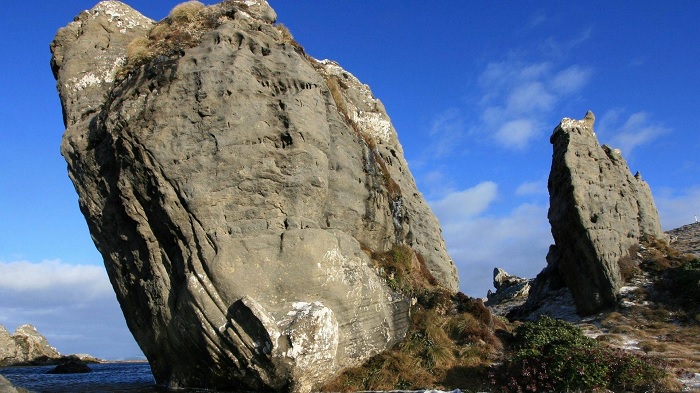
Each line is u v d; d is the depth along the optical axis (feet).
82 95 67.00
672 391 51.55
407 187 90.22
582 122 111.96
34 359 138.10
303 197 60.59
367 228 72.23
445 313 71.77
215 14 71.92
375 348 62.59
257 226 57.36
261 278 55.31
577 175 103.30
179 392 57.67
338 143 70.03
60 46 71.26
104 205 62.49
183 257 56.13
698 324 84.74
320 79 70.95
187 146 57.00
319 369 54.65
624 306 95.04
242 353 53.06
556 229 107.55
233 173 57.36
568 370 55.01
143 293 61.00
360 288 61.93
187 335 56.18
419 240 85.35
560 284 119.65
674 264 102.78
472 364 62.08
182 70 59.21
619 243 103.76
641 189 115.55
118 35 71.51
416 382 58.54
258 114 60.29
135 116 57.41
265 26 71.15
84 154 62.75
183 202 56.08
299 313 53.88
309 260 57.31
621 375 53.67
